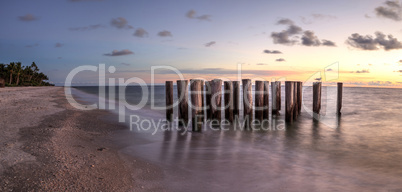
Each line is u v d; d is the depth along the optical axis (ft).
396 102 82.89
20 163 14.42
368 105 71.05
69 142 20.74
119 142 23.47
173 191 13.05
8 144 18.17
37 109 41.70
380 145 25.46
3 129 23.82
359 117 46.11
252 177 15.52
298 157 20.61
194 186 13.84
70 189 11.92
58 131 24.13
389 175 16.71
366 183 15.20
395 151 23.13
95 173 14.38
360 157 21.03
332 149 23.62
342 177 16.12
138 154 19.77
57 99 73.26
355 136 29.68
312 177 15.94
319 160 19.94
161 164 17.49
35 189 11.47
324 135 30.04
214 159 19.13
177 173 15.80
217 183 14.39
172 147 22.54
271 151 22.26
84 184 12.68
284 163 18.71
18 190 11.27
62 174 13.52
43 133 22.65
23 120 29.66
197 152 21.06
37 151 16.84
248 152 21.57
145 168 16.43
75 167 14.83
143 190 12.91
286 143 25.63
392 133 31.60
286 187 14.16
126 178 14.32
